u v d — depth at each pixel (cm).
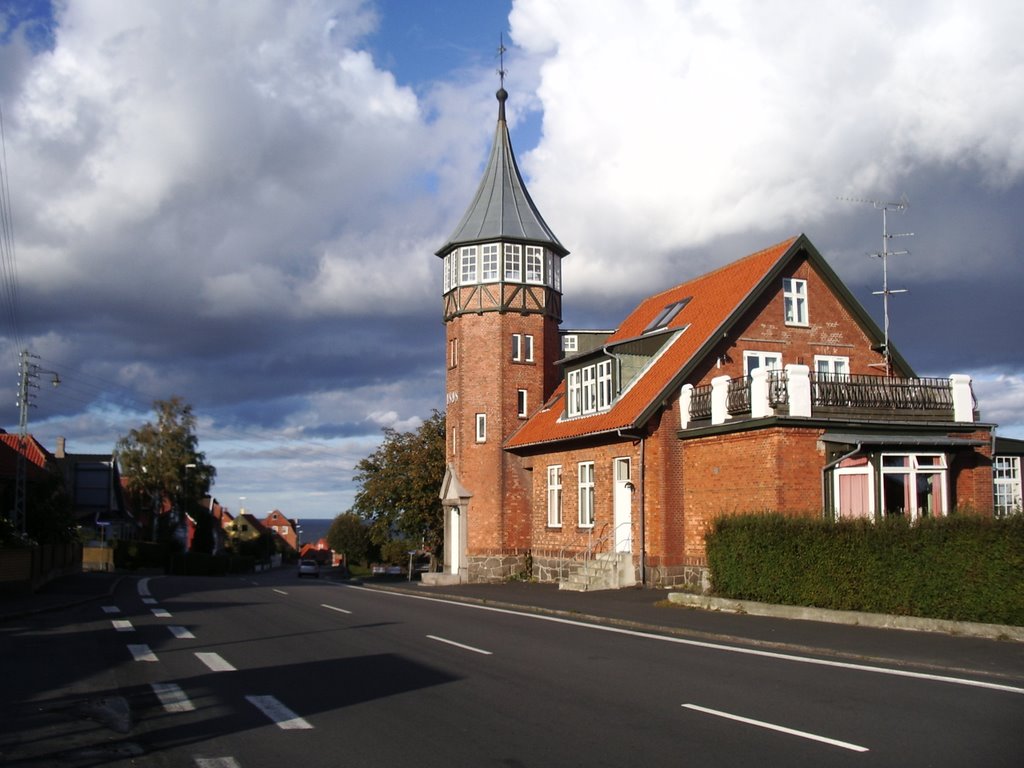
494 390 3881
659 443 2770
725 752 825
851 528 1830
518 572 3781
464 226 4059
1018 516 1576
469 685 1170
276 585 3869
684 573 2736
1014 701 1058
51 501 4384
